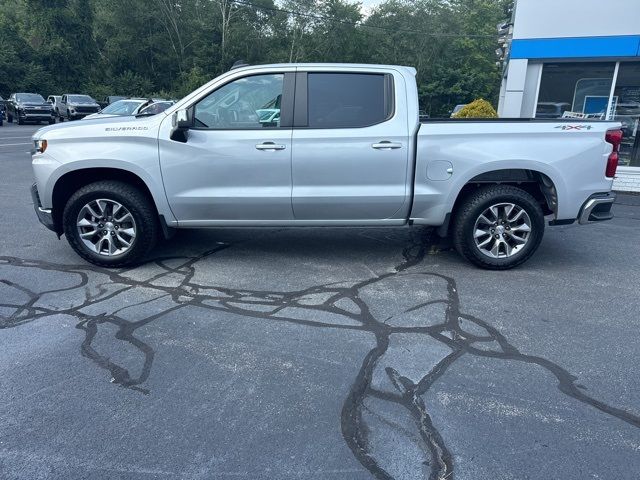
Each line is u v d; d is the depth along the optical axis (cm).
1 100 3216
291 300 448
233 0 4547
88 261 523
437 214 511
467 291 473
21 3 4844
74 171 506
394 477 244
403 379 327
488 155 494
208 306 434
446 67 5144
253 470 249
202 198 498
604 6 962
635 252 609
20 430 276
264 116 498
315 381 324
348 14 4938
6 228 670
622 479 244
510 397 309
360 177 498
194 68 4334
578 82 1050
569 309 436
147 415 290
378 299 452
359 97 500
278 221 515
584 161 502
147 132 488
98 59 4519
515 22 1034
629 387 321
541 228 515
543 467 251
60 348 362
